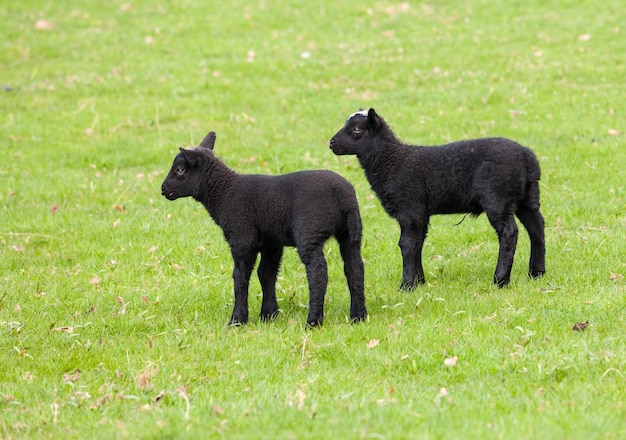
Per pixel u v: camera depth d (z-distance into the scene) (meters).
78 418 9.52
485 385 9.45
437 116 23.53
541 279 13.07
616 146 20.03
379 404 9.03
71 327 12.32
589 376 9.42
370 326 11.45
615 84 25.09
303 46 31.03
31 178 20.88
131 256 15.96
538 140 21.12
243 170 20.61
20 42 32.50
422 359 10.20
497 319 11.33
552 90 24.94
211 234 16.80
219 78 28.08
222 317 12.72
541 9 33.34
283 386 9.84
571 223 16.03
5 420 9.60
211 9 35.75
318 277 11.43
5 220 18.25
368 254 15.32
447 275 13.98
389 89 26.33
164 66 29.38
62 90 27.64
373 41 31.31
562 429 8.18
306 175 11.55
